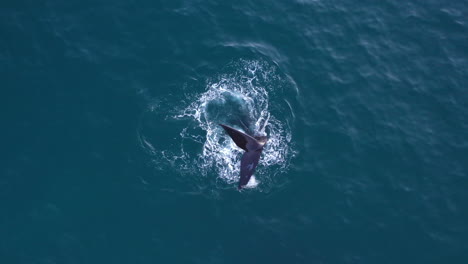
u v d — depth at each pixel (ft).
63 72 114.42
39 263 90.27
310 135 112.06
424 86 125.80
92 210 96.99
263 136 100.37
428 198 107.24
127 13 125.59
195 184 101.86
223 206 100.27
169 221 97.50
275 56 123.13
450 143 116.57
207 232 97.14
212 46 121.80
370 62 127.95
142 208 98.22
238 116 110.73
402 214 104.32
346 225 101.40
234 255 95.30
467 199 108.17
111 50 118.93
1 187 97.60
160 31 123.24
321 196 104.32
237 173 103.71
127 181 100.94
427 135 117.19
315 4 137.39
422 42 134.92
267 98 115.03
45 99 110.01
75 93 111.55
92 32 121.60
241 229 98.27
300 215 101.45
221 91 114.21
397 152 113.19
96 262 91.56
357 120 116.67
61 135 105.50
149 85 113.80
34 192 97.91
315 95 118.73
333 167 108.58
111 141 105.60
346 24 134.72
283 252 96.58
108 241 93.97
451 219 104.78
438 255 99.45
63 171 100.94
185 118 109.60
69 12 124.26
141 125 108.06
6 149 102.32
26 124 106.11
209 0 131.03
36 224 94.27
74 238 93.56
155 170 102.58
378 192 106.73
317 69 123.24
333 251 97.91
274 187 103.96
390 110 119.96
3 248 91.09
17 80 111.86
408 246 100.07
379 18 138.31
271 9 132.87
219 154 105.29
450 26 139.74
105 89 112.68
